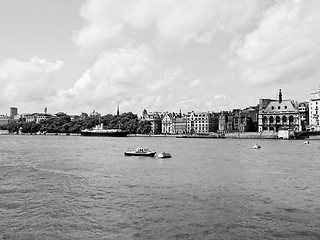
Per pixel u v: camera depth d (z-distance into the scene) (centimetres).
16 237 3278
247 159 10312
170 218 3791
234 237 3238
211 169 7850
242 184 5797
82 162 9481
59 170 7712
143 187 5547
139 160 10094
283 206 4306
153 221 3691
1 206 4325
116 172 7369
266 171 7488
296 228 3494
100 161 9781
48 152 13275
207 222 3656
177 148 16050
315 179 6359
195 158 10700
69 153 12825
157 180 6247
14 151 13762
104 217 3841
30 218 3831
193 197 4781
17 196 4888
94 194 5009
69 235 3316
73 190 5319
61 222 3681
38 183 5950
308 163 9175
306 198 4756
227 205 4334
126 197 4797
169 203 4438
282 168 8044
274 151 13812
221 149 15162
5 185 5753
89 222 3678
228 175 6862
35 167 8256
